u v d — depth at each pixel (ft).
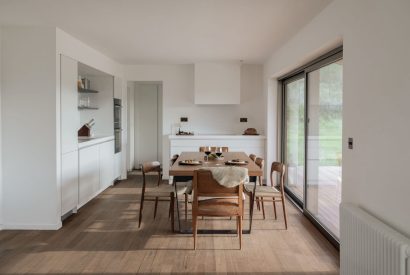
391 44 7.48
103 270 10.28
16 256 11.30
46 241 12.69
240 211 11.64
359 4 9.07
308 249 11.86
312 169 15.21
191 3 11.21
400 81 7.12
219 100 23.03
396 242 6.30
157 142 29.12
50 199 14.03
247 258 11.13
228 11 12.02
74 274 10.03
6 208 14.12
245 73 24.20
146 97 28.89
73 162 15.75
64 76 14.66
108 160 21.33
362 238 7.85
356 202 9.30
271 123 22.20
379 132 8.04
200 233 13.42
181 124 24.43
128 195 20.07
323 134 13.79
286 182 21.33
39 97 13.83
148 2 11.11
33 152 13.96
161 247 12.09
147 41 16.63
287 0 10.91
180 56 20.68
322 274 10.00
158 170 15.16
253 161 15.56
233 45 17.57
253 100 24.29
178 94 24.31
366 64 8.71
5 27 13.71
